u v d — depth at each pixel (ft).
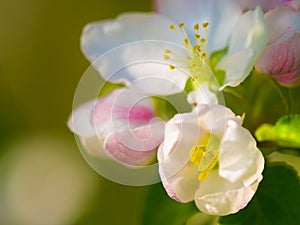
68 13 0.98
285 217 0.59
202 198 0.57
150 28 0.65
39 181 0.98
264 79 0.62
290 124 0.60
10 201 0.98
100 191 0.95
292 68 0.61
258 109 0.62
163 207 0.61
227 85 0.60
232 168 0.56
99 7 0.95
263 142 0.61
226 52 0.62
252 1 0.63
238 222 0.59
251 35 0.61
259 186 0.60
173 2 0.65
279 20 0.61
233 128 0.56
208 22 0.63
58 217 0.97
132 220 0.93
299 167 0.60
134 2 0.93
